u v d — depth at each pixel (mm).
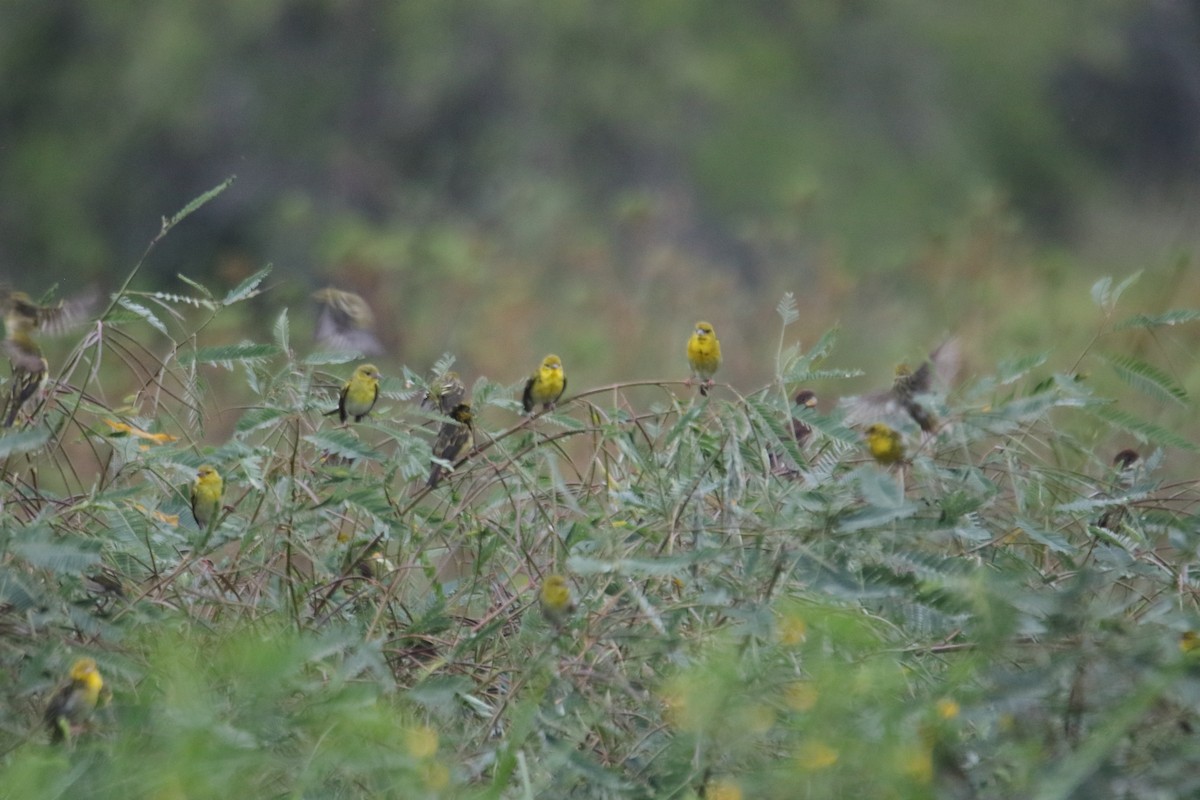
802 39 42969
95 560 8336
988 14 44500
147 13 41312
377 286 26047
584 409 11984
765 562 8742
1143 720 7656
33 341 10055
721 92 40781
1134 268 37031
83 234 40406
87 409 10188
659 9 41375
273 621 9195
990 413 9547
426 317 25609
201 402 10781
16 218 40781
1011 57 44250
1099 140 45000
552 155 40250
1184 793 7199
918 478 9727
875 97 43094
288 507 9578
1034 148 43906
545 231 34281
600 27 41281
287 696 8203
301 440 10414
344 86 41281
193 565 9539
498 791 7598
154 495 10078
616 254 29016
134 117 40750
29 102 41812
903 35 43625
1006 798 7305
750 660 8039
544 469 11477
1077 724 7656
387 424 10656
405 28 41344
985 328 20484
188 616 8883
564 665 8555
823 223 38094
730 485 9508
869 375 22391
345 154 40750
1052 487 10633
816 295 25188
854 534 8664
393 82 41250
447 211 39219
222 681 8141
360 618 9570
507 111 40906
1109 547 9500
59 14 42094
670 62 41125
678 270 25984
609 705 8438
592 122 40656
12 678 8461
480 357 24781
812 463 10258
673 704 8227
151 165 40938
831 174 40750
